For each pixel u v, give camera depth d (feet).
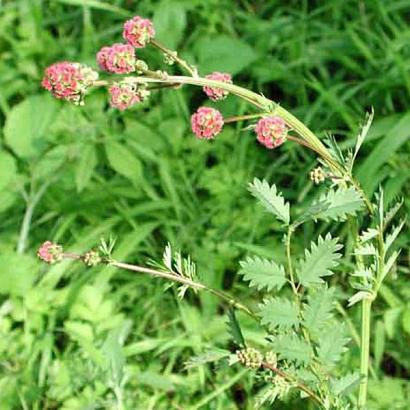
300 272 1.46
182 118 2.82
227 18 3.16
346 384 1.51
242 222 2.56
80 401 2.12
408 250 2.43
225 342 2.25
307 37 3.09
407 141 2.66
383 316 2.31
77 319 2.27
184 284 1.51
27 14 3.14
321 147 1.45
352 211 1.44
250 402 2.13
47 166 2.68
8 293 2.34
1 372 2.25
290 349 1.46
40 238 2.59
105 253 1.49
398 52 2.89
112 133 2.78
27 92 3.00
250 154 2.77
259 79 2.92
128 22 1.39
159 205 2.57
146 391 2.18
